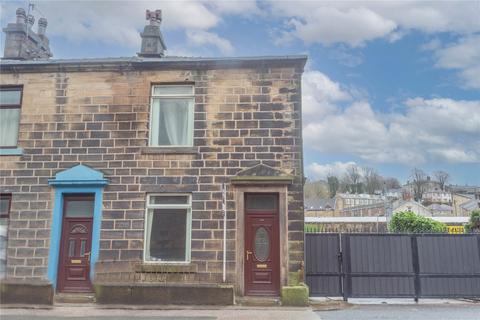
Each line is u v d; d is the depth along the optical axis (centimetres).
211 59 1140
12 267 1088
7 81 1191
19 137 1156
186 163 1116
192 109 1159
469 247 1130
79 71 1178
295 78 1141
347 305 1048
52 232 1098
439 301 1111
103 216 1100
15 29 1282
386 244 1135
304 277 1052
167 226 1103
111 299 1024
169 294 1017
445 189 8644
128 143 1134
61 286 1087
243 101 1138
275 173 1092
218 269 1058
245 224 1093
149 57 1233
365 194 7656
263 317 895
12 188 1129
